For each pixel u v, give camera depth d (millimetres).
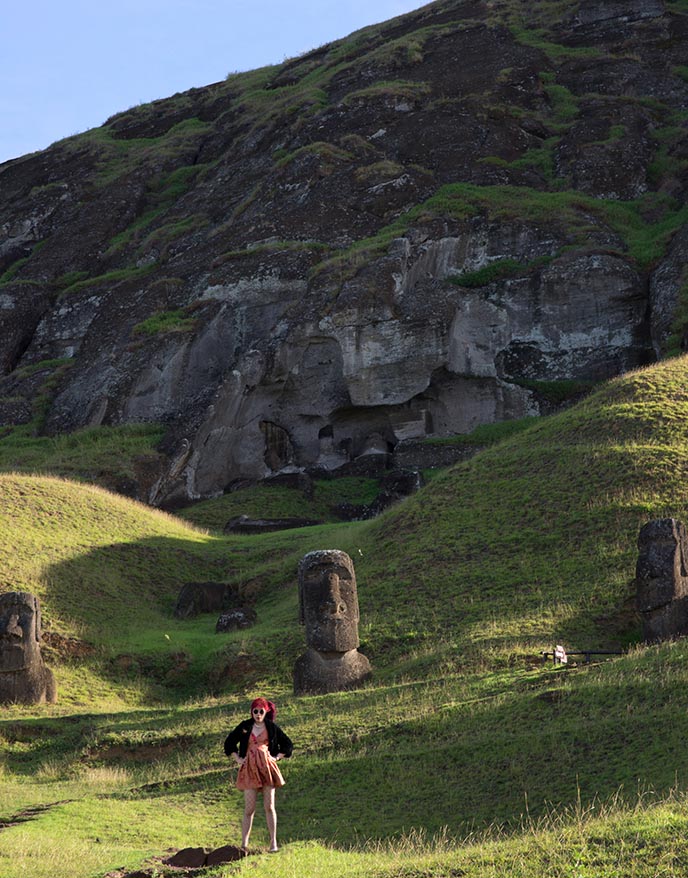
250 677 30688
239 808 19250
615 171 71625
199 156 94375
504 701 21844
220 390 58750
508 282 63250
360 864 14328
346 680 27469
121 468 56031
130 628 34844
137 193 89875
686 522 32594
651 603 27000
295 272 64938
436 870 13094
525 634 28484
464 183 71000
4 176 102250
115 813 19156
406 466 56750
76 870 15547
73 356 71562
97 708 29266
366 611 32312
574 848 12844
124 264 80188
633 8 89000
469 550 34156
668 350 56531
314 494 55312
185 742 24344
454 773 19297
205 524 51844
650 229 66625
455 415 59562
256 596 37938
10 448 62500
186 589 37469
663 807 14234
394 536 36906
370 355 58406
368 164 74250
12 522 39750
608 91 81125
